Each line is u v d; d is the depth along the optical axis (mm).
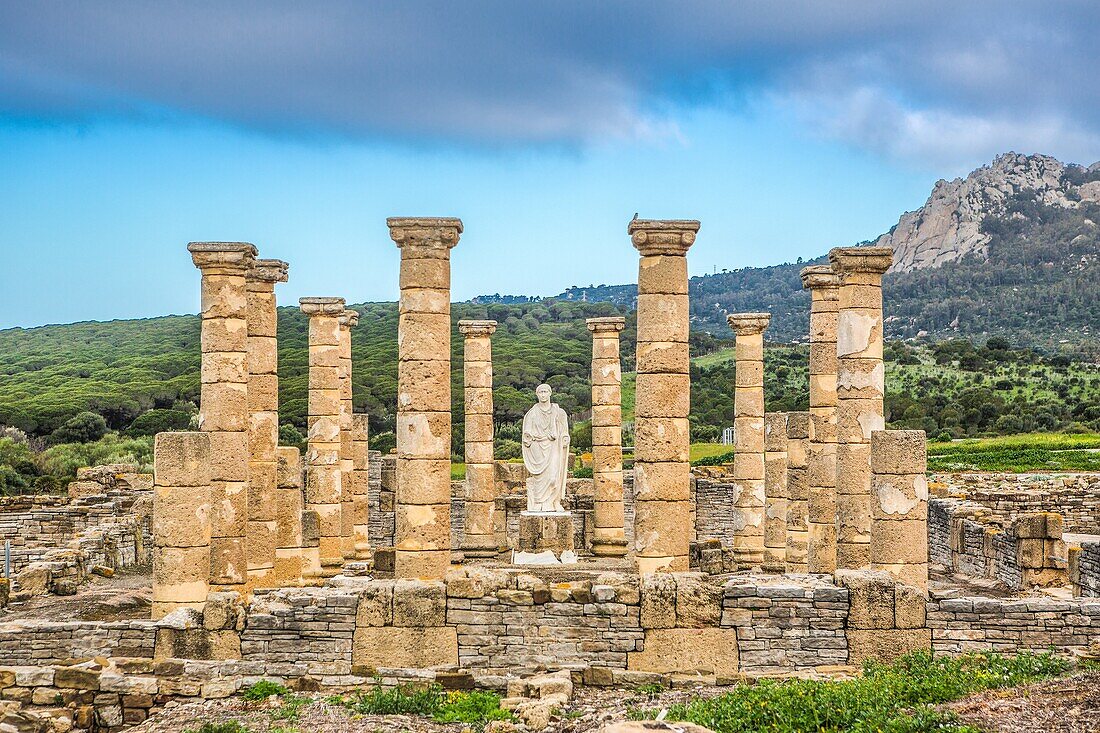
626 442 86000
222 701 25656
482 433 44781
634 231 31359
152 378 129125
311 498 41500
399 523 30734
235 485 32438
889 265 31578
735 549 44500
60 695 25078
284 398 99375
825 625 27109
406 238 30906
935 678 23812
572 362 113688
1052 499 50844
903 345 162750
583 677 26797
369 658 27391
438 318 30906
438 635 27453
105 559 44781
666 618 27172
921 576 29156
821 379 35750
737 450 44500
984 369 138000
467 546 44500
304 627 27516
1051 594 34812
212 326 32438
